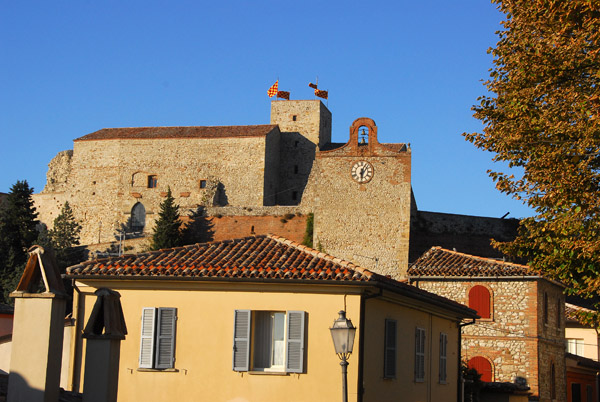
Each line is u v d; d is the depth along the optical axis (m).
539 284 42.34
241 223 84.56
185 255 25.98
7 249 80.94
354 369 23.52
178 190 92.44
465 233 77.56
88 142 96.25
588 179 22.12
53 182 109.25
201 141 92.94
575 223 21.88
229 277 24.02
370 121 76.94
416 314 28.83
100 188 94.88
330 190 76.50
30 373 15.95
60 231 86.94
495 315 42.44
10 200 84.31
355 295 23.84
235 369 23.83
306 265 24.86
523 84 23.86
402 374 27.17
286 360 23.73
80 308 25.55
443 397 31.33
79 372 25.36
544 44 23.22
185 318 24.39
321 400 23.45
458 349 33.75
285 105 99.44
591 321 22.69
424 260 45.41
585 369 48.78
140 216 93.25
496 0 26.27
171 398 24.02
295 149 98.25
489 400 38.75
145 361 24.27
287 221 83.06
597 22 21.25
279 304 24.09
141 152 94.25
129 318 24.62
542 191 23.95
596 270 21.88
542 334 42.50
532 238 24.53
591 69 22.16
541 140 23.14
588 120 21.77
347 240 75.38
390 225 74.94
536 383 41.00
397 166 75.75
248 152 91.69
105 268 24.89
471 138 25.91
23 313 16.19
